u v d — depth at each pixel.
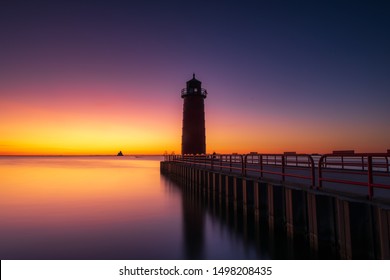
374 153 5.81
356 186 8.80
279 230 9.36
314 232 7.33
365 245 6.01
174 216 14.09
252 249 8.84
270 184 9.71
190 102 30.11
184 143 30.22
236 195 12.66
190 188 23.12
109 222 13.00
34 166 81.12
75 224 12.63
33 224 12.73
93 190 24.95
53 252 8.97
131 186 27.83
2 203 18.47
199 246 9.28
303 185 8.30
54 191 24.50
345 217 6.27
